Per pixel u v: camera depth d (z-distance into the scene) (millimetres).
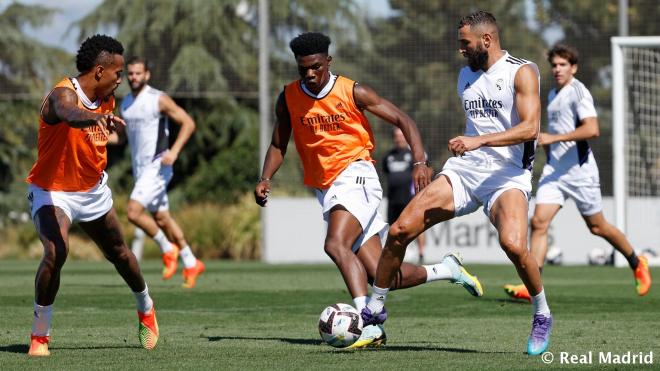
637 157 56531
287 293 35344
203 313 28484
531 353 19312
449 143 18594
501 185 19703
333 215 21906
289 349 20469
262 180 22547
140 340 20672
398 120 21781
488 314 27969
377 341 20484
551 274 46719
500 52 19875
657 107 56531
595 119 32344
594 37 58500
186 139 37781
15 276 46250
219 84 63219
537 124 19156
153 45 63406
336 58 60312
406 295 34125
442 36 59250
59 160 19516
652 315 27562
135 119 37562
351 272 21281
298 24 61125
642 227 55750
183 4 63219
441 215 19969
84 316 27484
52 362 18516
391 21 60062
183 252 38156
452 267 22750
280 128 22562
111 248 20125
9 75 72188
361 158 22250
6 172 81062
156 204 38094
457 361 18453
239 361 18562
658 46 50844
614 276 45125
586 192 32781
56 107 18453
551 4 59375
